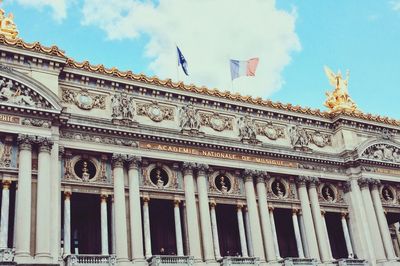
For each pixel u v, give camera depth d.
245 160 50.41
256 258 45.16
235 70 55.56
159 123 47.66
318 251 50.84
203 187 46.81
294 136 55.19
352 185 56.25
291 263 47.22
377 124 60.94
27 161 37.97
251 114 53.53
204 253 44.41
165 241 48.69
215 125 50.81
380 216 55.12
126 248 40.78
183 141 47.19
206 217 45.62
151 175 46.22
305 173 53.72
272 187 52.50
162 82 48.66
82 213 46.19
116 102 45.53
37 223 36.56
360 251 53.91
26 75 40.06
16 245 35.47
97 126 43.19
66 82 44.22
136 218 42.00
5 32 43.28
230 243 52.34
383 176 57.78
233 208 50.41
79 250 44.81
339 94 61.34
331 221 58.91
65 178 41.06
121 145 44.19
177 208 45.38
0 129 37.97
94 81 45.47
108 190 42.62
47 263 35.28
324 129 58.50
